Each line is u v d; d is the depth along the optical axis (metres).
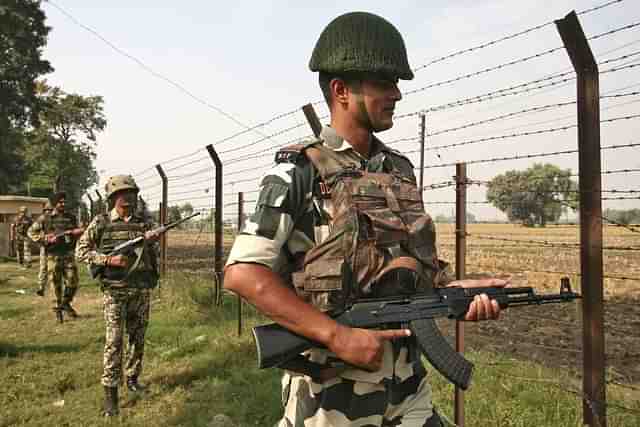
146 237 4.19
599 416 2.62
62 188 50.69
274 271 1.40
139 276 4.13
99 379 4.54
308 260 1.44
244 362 4.68
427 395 1.66
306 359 1.47
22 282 10.96
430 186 3.26
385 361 1.51
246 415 3.58
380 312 1.48
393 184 1.56
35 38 33.06
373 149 1.68
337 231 1.43
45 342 5.79
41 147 56.97
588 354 2.66
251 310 6.55
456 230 2.97
